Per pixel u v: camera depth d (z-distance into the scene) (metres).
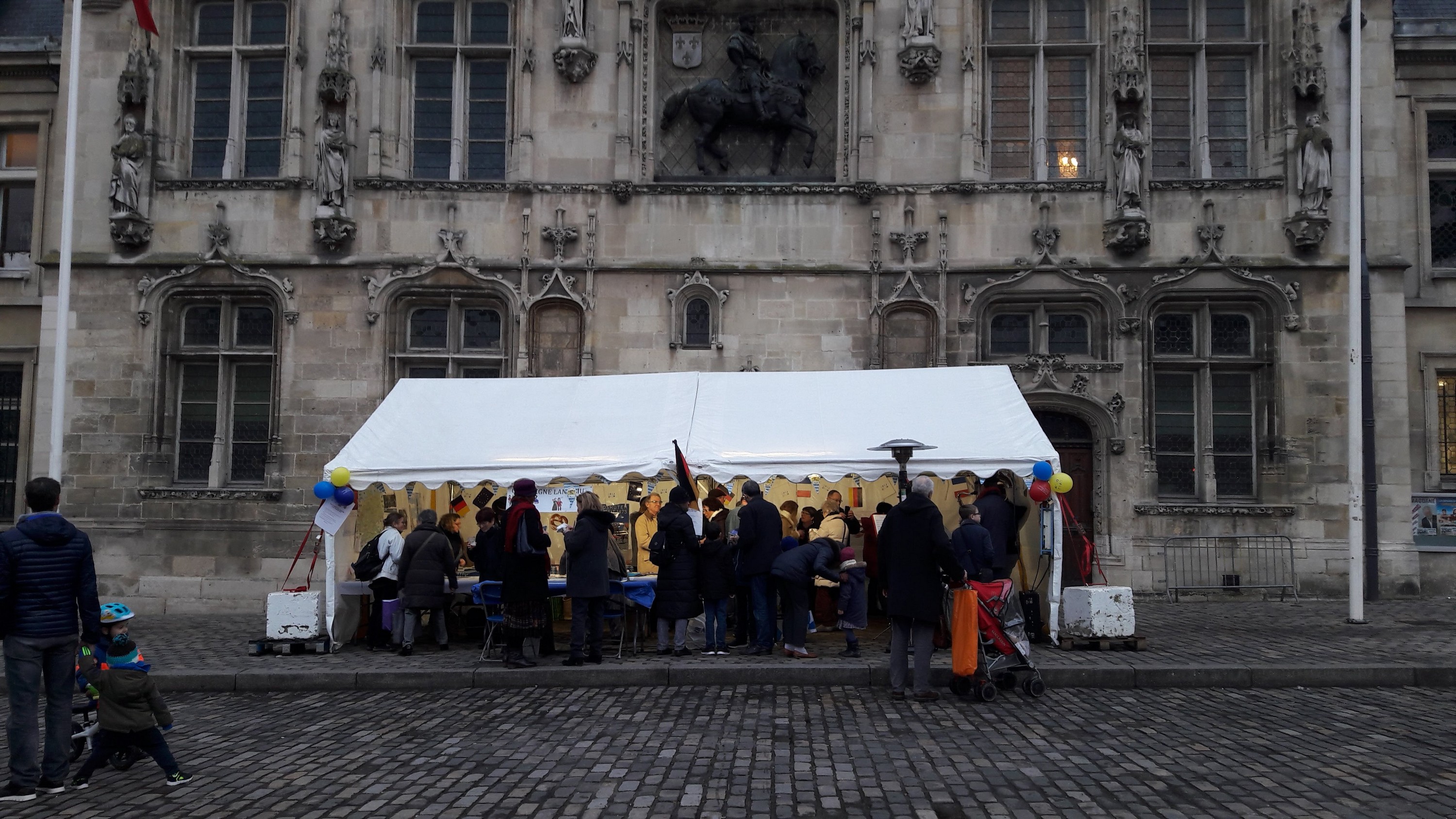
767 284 17.19
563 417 13.14
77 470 16.98
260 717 9.05
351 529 13.38
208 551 16.75
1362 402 16.41
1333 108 16.98
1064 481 11.48
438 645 12.30
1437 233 18.77
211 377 17.44
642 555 13.78
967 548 10.12
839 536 11.59
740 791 6.45
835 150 18.14
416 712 9.13
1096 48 17.56
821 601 13.46
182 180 17.28
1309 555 16.45
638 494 14.62
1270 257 16.80
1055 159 17.66
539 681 10.27
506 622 10.78
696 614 11.41
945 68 17.42
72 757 7.45
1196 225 16.92
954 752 7.43
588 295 17.11
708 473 11.85
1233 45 17.47
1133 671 10.09
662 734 8.08
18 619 6.54
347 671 10.50
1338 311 16.72
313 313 17.11
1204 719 8.57
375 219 17.20
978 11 17.58
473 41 18.03
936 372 13.53
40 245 18.98
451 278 17.17
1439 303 18.27
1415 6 18.98
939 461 11.56
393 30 17.62
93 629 6.66
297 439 16.91
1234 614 14.69
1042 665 10.28
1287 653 11.16
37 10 19.58
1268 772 6.86
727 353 17.09
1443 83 18.48
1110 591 11.48
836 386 13.47
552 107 17.50
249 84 17.97
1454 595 17.45
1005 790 6.45
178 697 9.99
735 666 10.41
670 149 18.38
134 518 16.86
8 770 7.21
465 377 17.30
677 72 18.52
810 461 11.77
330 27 17.25
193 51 17.81
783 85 18.02
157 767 7.28
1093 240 17.00
